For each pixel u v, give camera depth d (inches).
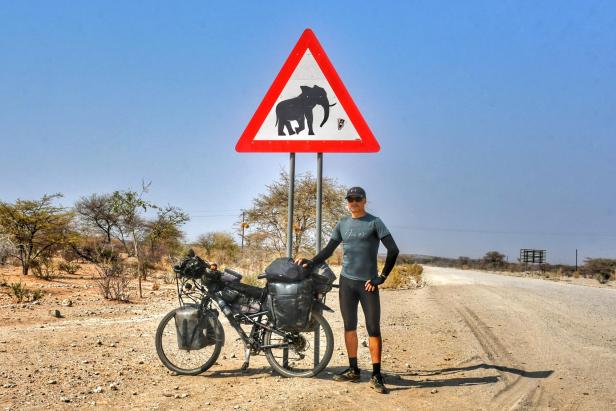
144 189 706.8
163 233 1117.1
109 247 1005.8
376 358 257.1
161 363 300.2
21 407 220.1
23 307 499.8
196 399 236.8
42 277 784.9
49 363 291.0
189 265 283.0
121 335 375.2
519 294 708.7
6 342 341.7
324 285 269.6
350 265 266.2
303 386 257.8
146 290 687.1
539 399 246.8
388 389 256.5
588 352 349.7
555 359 327.9
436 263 2596.0
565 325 455.5
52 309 494.6
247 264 987.9
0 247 864.9
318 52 279.9
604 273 1531.7
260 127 280.5
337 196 1175.6
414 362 316.5
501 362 319.0
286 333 273.6
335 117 278.2
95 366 288.4
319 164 279.1
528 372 296.4
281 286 264.8
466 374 287.3
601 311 559.8
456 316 494.0
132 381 263.1
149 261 1077.1
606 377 287.6
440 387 262.2
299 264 267.3
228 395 242.8
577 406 238.5
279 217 1157.1
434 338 389.7
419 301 615.5
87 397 235.5
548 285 922.1
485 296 674.2
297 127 278.7
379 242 268.7
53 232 878.4
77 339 357.1
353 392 250.1
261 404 229.8
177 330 280.8
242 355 322.7
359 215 267.6
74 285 709.9
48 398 232.1
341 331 405.4
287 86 280.4
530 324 456.1
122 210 700.0
